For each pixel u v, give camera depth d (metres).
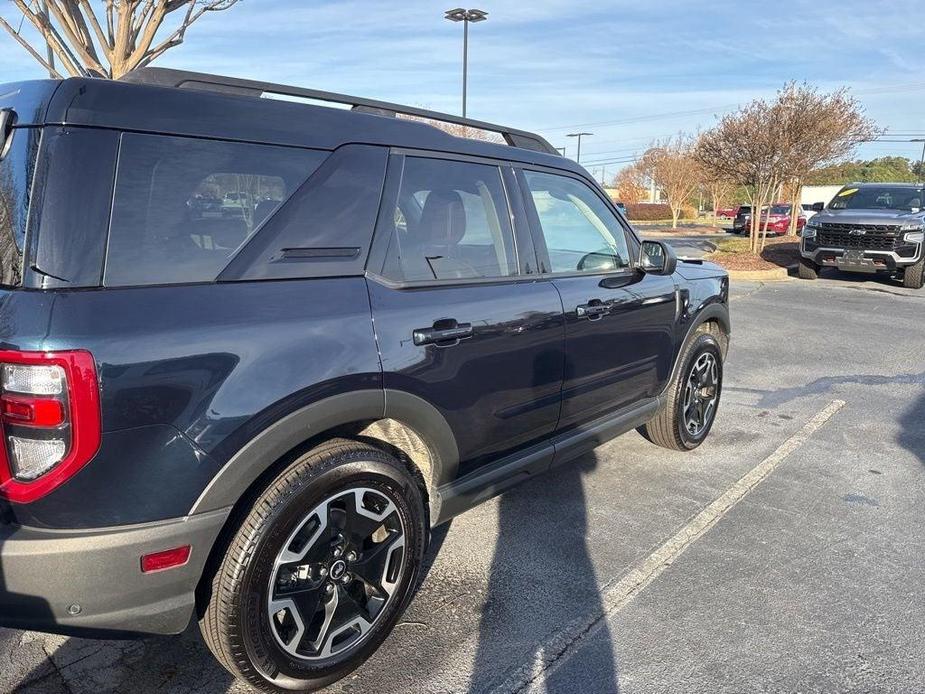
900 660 2.51
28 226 1.79
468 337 2.62
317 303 2.19
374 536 2.44
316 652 2.26
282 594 2.15
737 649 2.56
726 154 17.36
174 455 1.86
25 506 1.77
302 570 2.20
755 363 7.13
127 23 5.09
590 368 3.36
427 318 2.48
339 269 2.30
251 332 2.00
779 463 4.38
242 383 1.96
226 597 2.02
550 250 3.23
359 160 2.42
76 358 1.71
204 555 1.95
